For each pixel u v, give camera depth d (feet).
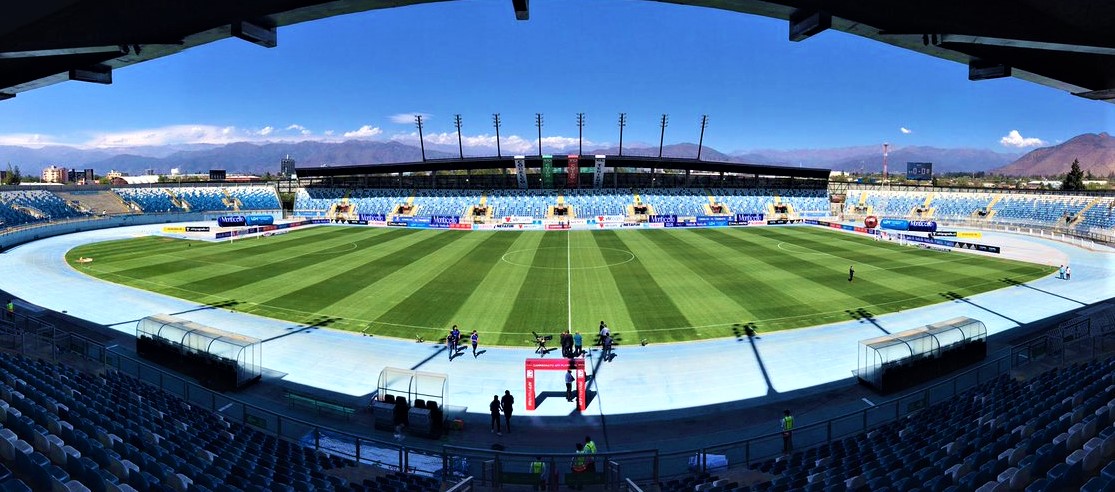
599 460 53.72
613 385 75.56
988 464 35.04
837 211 343.46
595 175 332.19
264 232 244.83
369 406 68.90
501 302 116.78
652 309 111.04
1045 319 101.09
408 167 327.26
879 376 71.67
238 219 253.85
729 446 54.34
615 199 328.49
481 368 81.46
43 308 107.24
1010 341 89.30
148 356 81.51
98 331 95.30
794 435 60.39
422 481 46.78
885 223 245.65
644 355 86.38
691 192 339.16
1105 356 74.49
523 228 276.62
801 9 31.07
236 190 347.15
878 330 96.89
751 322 102.01
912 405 65.16
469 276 143.95
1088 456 33.09
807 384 75.25
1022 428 41.98
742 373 79.20
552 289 128.67
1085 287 126.00
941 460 38.11
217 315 106.32
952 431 46.55
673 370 80.53
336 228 272.10
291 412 66.64
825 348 88.53
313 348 89.04
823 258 170.60
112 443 41.78
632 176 348.79
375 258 173.17
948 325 79.51
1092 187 544.21
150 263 160.45
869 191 347.56
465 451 57.57
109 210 281.33
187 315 105.91
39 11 29.07
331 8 31.27
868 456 44.52
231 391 72.54
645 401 70.64
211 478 37.32
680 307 112.27
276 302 115.96
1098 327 87.25
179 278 139.13
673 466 53.57
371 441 50.75
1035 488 30.91
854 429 61.41
